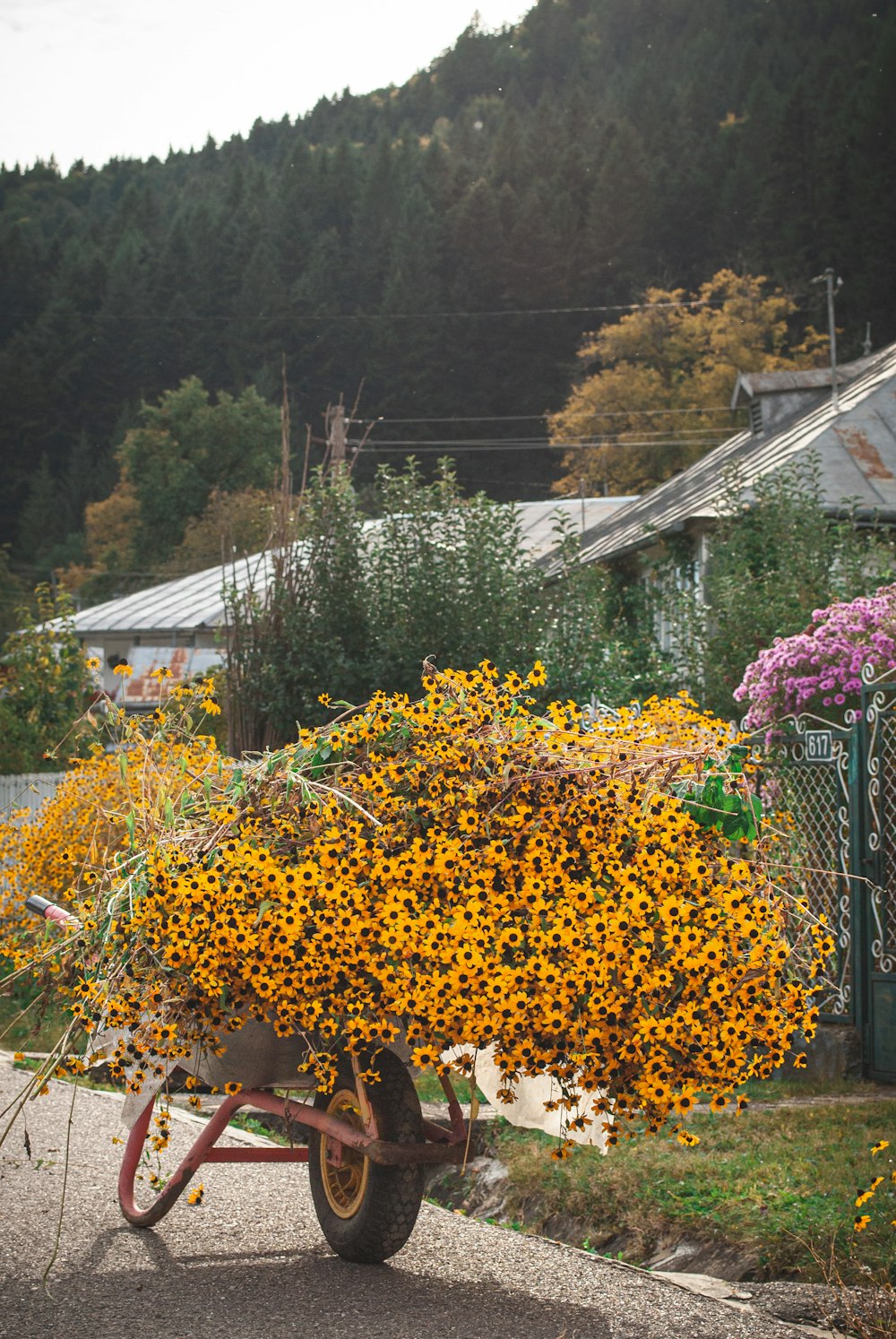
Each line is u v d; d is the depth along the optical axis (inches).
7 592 3065.9
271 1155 203.8
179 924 175.6
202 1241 205.6
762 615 549.6
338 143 4254.4
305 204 4109.3
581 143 4025.6
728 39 4525.1
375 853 175.8
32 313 4286.4
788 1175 224.7
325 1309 173.2
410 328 3479.3
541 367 3420.3
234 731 562.6
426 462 3351.4
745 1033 167.2
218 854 183.5
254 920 173.0
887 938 311.7
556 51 5541.3
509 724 191.6
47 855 440.1
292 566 578.9
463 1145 186.2
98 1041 193.6
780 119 3302.2
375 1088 185.5
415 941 166.6
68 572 3284.9
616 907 167.6
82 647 762.2
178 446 3270.2
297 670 542.0
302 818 189.6
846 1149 239.3
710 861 188.5
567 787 183.3
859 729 320.2
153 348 4040.4
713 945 167.9
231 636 573.6
